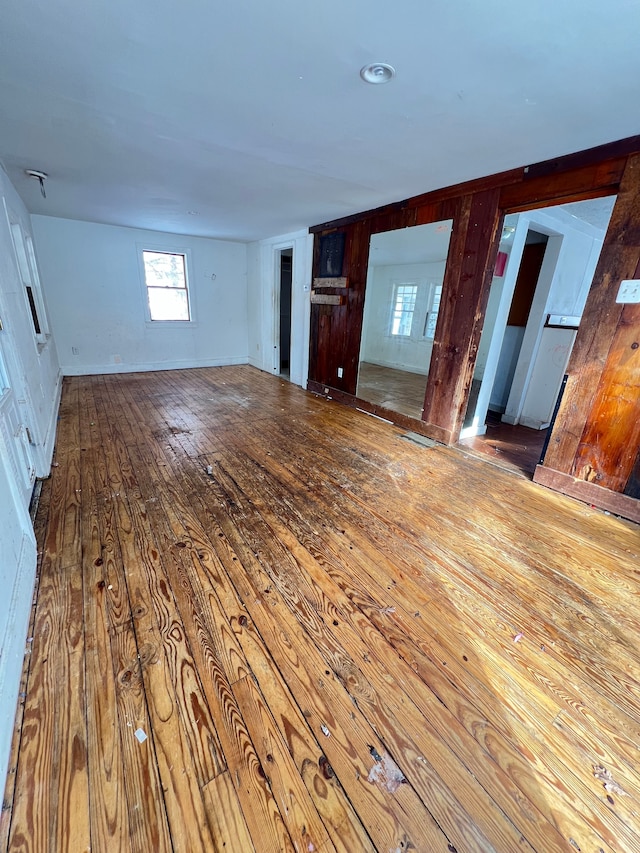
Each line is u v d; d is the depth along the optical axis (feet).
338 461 9.75
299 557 6.02
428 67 4.95
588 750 3.56
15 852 2.71
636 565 6.17
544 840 2.93
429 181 9.59
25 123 7.04
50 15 4.22
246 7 4.05
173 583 5.33
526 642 4.69
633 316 6.98
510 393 13.97
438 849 2.85
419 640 4.63
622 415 7.33
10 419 6.17
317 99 5.89
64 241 16.65
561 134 6.61
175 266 20.03
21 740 3.38
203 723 3.59
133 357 19.76
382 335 18.22
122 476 8.39
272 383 18.62
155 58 5.00
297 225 15.87
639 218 6.68
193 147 7.99
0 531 4.25
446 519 7.30
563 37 4.25
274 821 2.95
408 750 3.48
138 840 2.81
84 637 4.42
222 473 8.77
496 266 10.43
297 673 4.14
